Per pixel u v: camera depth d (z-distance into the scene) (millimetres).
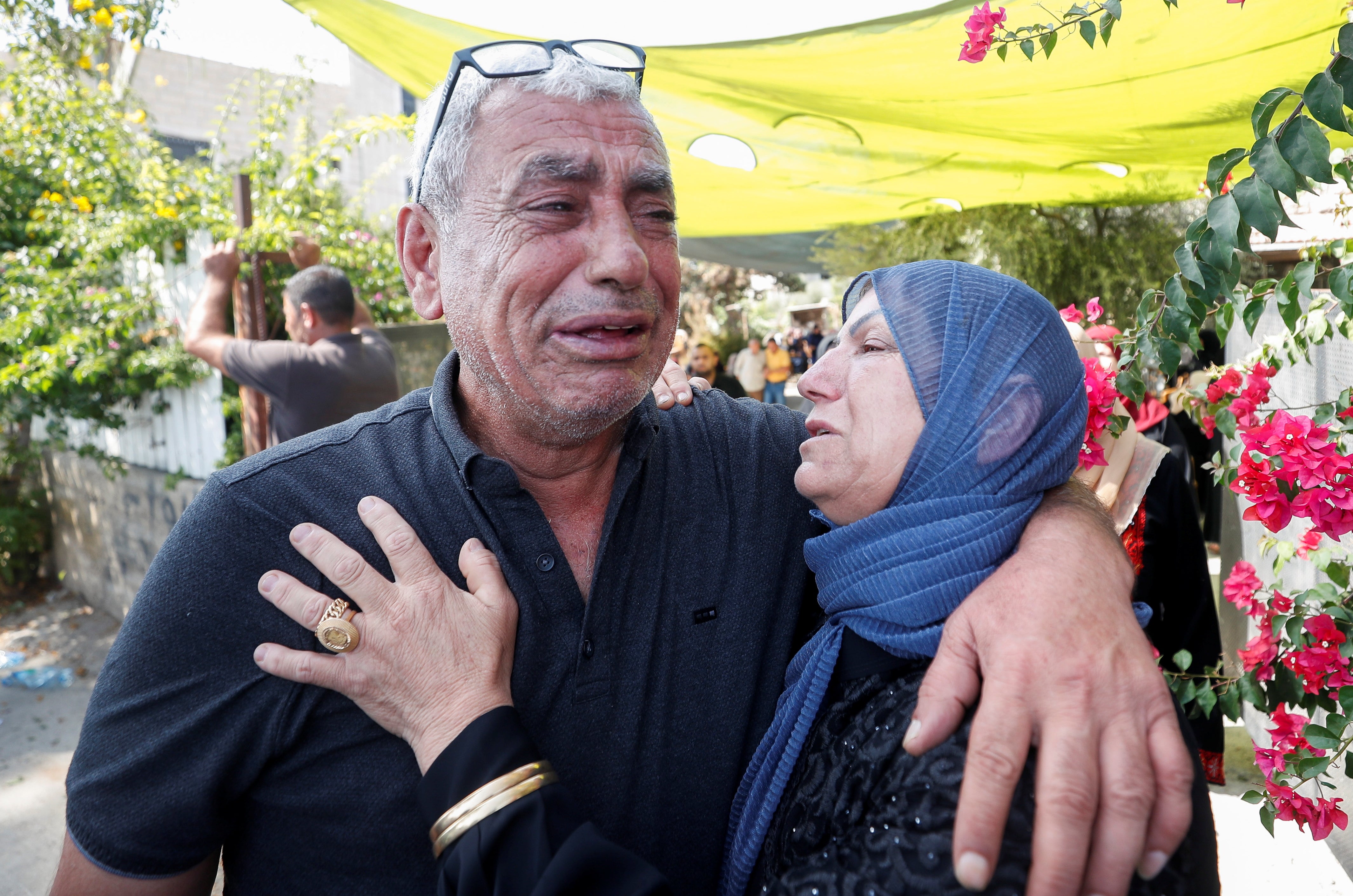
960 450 988
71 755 3988
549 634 1084
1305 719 1846
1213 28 2529
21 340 4957
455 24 2959
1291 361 1961
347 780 1036
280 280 4602
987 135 3904
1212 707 1946
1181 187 5270
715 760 1153
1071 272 7977
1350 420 1749
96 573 5809
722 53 2996
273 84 5996
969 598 890
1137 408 1677
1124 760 739
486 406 1135
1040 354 1019
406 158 6516
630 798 1101
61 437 5367
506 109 1022
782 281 20797
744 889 1070
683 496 1216
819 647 1081
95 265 5090
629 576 1140
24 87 5562
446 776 936
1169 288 1466
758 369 14281
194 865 1060
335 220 5141
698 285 20781
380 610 992
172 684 1013
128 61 7680
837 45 2861
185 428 5043
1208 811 869
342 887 1064
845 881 863
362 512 1056
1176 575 2686
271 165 5230
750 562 1224
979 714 780
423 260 1190
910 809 834
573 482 1164
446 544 1086
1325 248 1905
